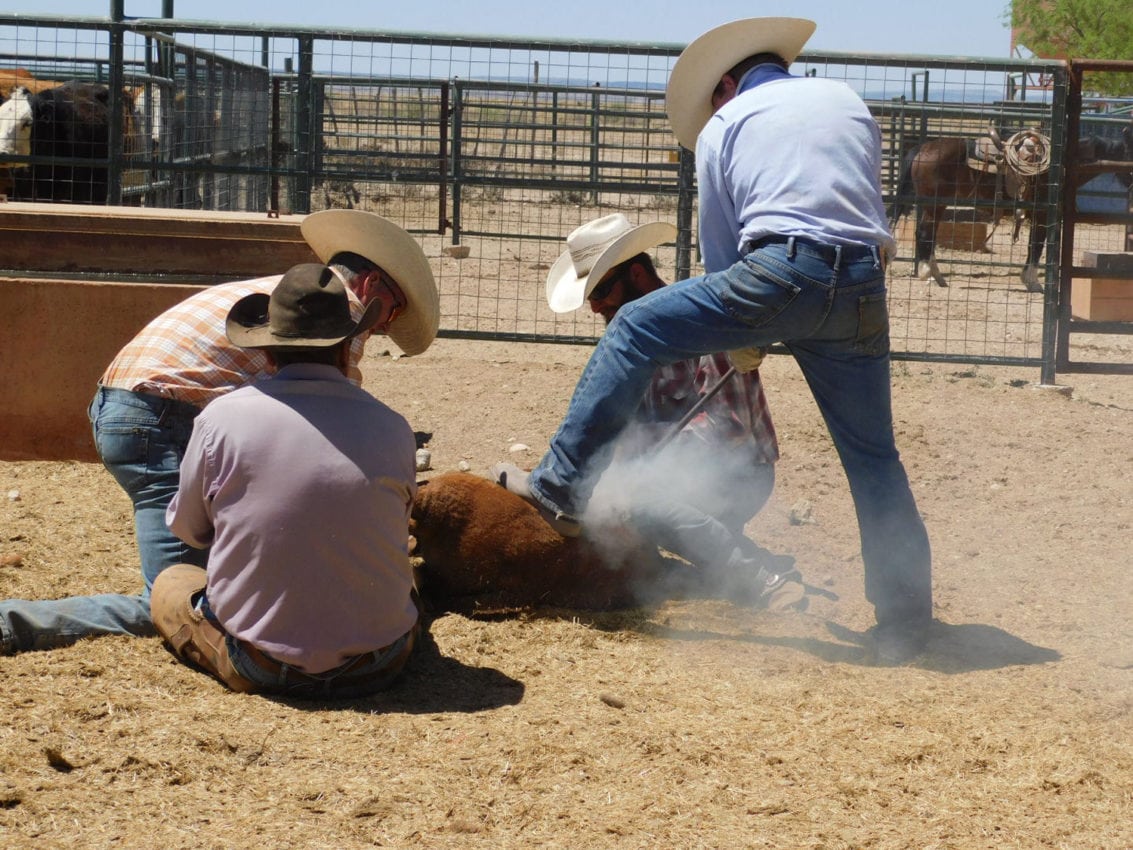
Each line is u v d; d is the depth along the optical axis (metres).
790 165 4.98
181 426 5.37
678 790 4.12
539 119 25.94
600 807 3.99
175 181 13.38
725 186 5.20
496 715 4.68
